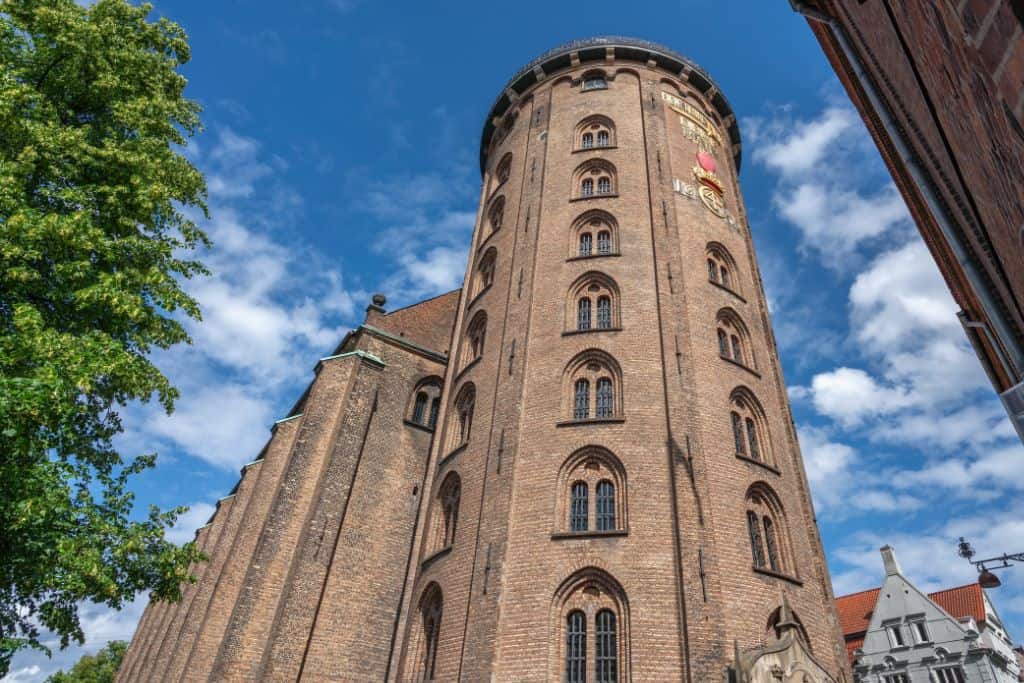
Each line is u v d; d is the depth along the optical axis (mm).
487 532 21703
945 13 3506
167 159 17719
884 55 7957
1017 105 2881
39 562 11961
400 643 23250
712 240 30500
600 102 35688
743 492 22203
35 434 11781
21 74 15086
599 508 21531
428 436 35000
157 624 47562
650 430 22359
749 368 26562
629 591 18984
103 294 13328
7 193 12742
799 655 18500
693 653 17422
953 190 7352
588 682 18141
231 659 25500
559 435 23016
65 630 12750
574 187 31938
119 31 18234
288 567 28156
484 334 29609
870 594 57062
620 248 28281
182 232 17688
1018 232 4008
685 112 36156
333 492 30406
